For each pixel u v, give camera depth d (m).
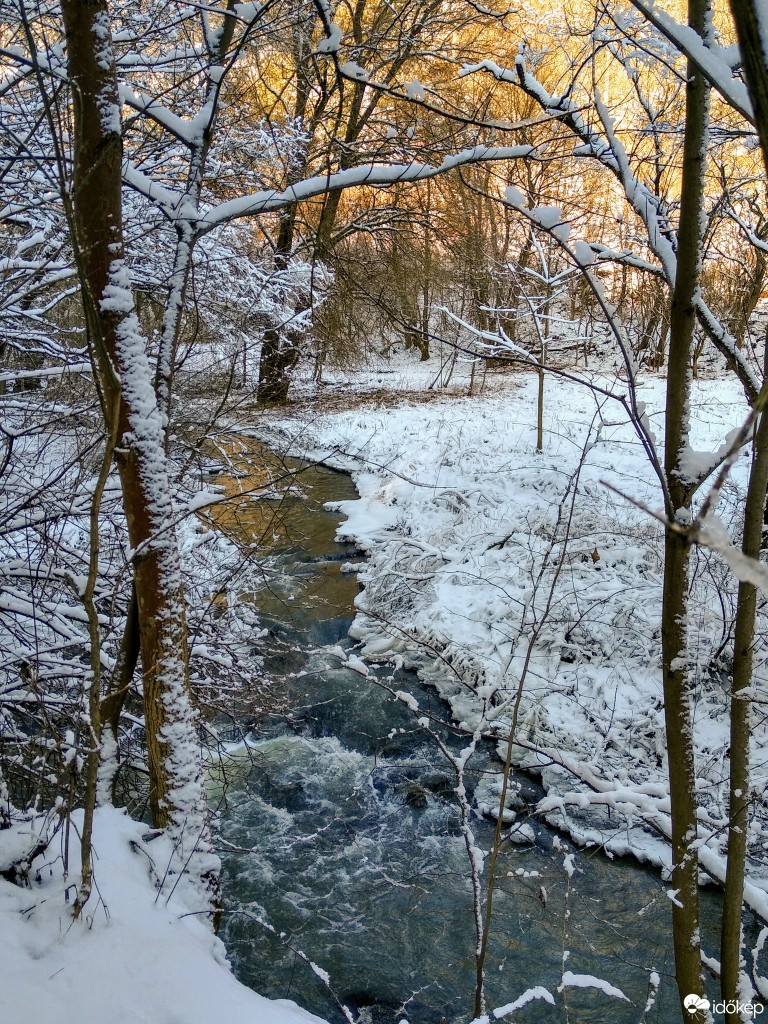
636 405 2.31
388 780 6.73
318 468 15.39
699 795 5.97
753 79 0.99
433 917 5.29
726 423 13.75
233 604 6.63
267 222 10.10
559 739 7.05
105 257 3.71
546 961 4.95
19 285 5.46
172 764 3.95
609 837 5.89
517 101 9.58
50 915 3.01
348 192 15.79
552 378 19.80
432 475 13.06
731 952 2.36
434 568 10.13
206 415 7.41
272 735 7.32
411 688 8.16
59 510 4.74
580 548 9.27
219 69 4.30
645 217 2.82
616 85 6.99
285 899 5.43
